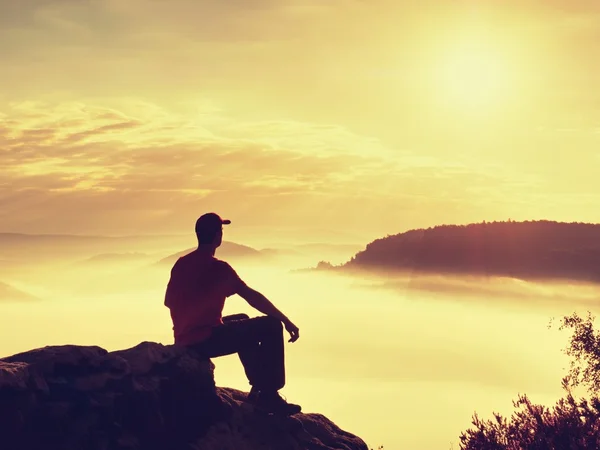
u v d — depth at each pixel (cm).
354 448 738
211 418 634
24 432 508
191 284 650
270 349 664
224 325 652
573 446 1355
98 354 580
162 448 582
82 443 521
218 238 669
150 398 572
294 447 669
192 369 619
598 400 1422
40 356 553
